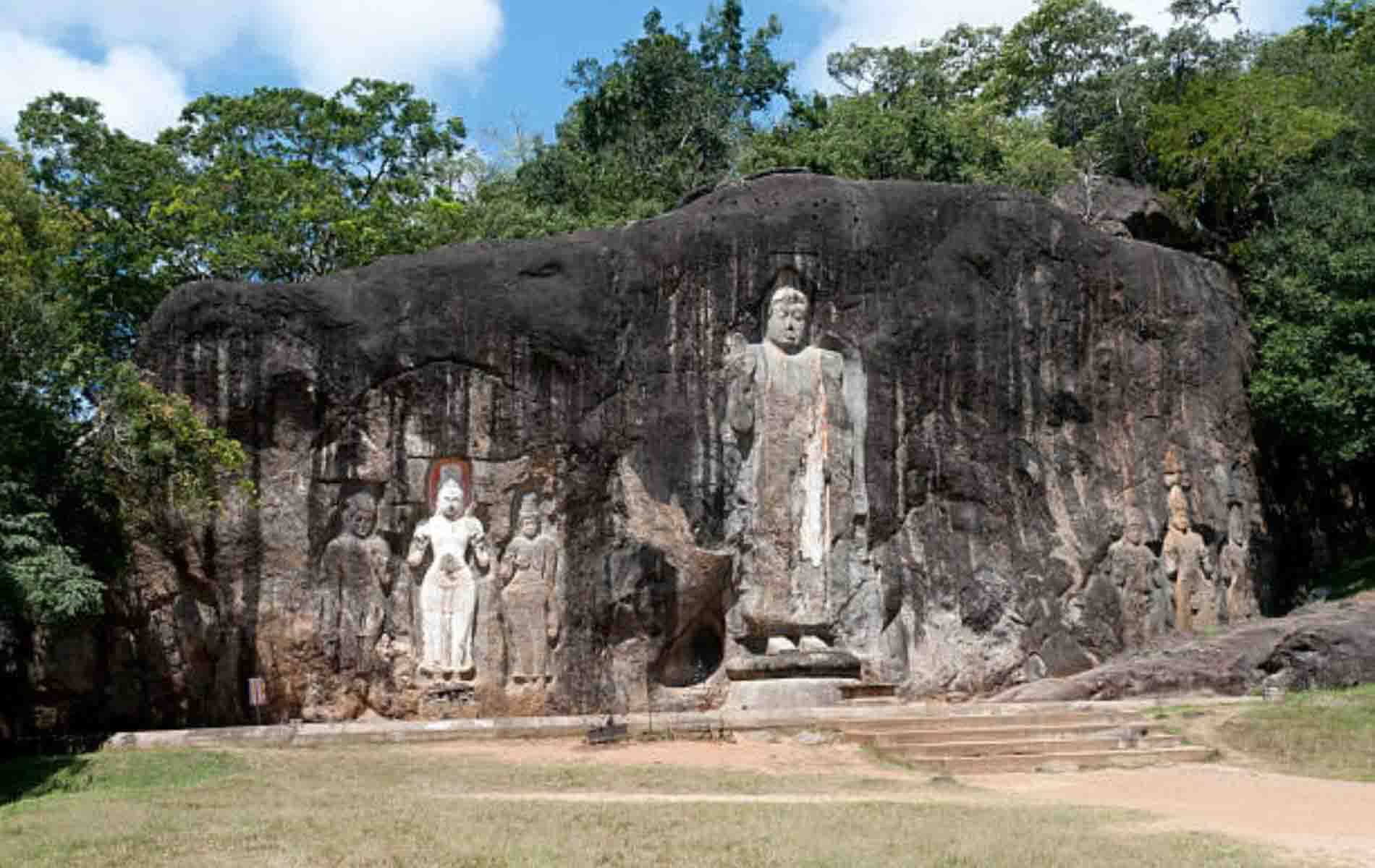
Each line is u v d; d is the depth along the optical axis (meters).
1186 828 16.92
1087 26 52.34
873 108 46.44
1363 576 36.44
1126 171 46.34
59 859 15.98
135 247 38.50
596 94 52.34
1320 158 41.91
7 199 27.75
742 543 30.22
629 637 29.17
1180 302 34.19
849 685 28.94
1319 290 36.22
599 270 30.03
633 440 29.77
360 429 28.84
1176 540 32.91
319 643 28.08
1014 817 17.55
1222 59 47.88
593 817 17.58
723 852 15.35
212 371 28.41
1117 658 30.77
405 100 44.50
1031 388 32.06
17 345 26.20
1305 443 37.34
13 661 26.58
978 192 32.50
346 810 18.77
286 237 39.94
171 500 27.44
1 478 25.03
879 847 15.51
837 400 30.94
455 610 28.73
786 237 31.06
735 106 53.50
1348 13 53.69
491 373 29.39
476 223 43.88
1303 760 22.47
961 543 30.89
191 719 27.61
